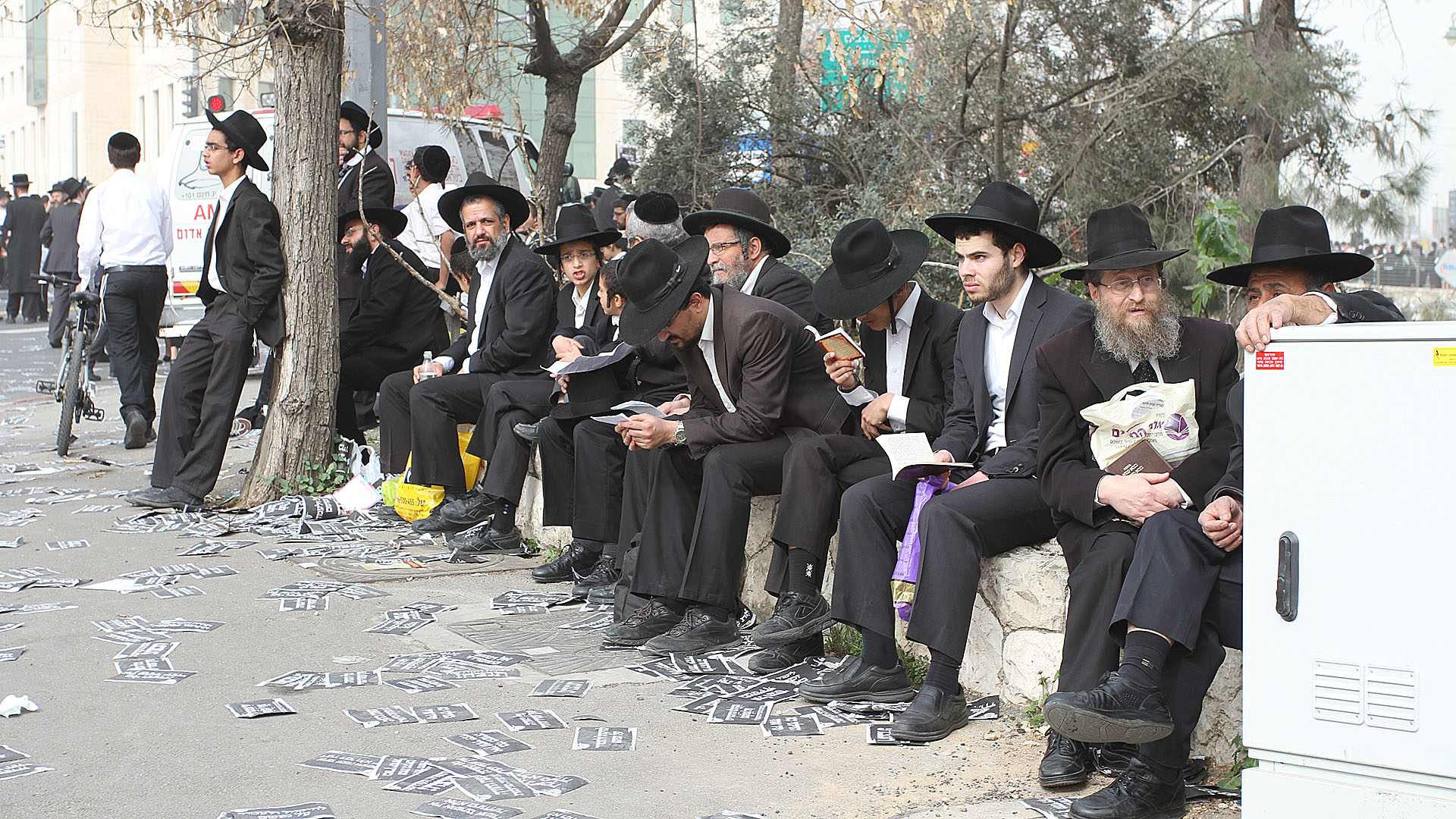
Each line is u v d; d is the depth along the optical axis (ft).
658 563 15.88
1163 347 12.20
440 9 33.47
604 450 18.67
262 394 29.91
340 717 13.08
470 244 22.31
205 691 13.91
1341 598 8.67
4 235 81.46
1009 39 41.06
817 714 13.34
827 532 14.84
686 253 15.79
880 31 36.91
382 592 18.52
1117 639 11.07
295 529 22.48
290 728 12.73
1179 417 11.93
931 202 41.60
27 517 23.34
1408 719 8.48
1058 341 12.72
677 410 17.53
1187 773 11.54
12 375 48.96
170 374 24.38
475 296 23.20
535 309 21.71
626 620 16.03
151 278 31.37
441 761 11.75
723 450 15.61
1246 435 9.00
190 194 41.78
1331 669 8.73
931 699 12.67
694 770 11.71
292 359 24.49
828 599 15.65
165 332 42.29
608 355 18.52
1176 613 10.66
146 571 19.42
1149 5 46.98
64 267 53.57
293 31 24.17
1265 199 37.40
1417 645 8.44
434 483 21.81
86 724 12.79
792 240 45.39
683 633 15.57
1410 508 8.44
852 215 42.47
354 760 11.76
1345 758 8.71
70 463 29.73
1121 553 11.50
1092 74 46.70
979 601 13.88
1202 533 11.00
